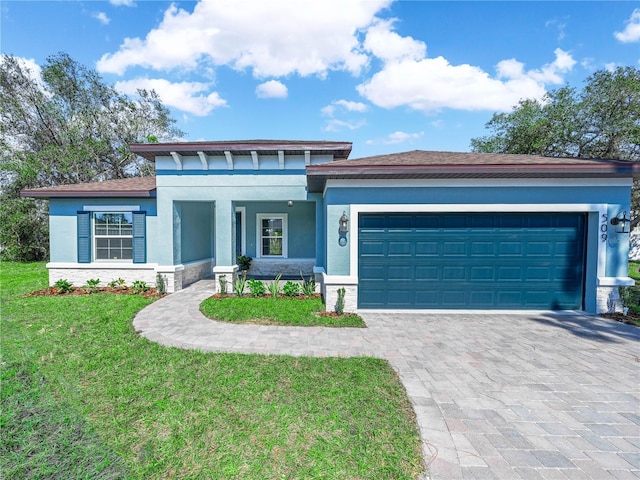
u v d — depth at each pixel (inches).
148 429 122.3
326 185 321.1
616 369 184.7
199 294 394.9
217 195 408.8
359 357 197.5
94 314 289.3
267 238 561.3
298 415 132.8
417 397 150.6
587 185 300.4
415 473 102.4
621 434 125.2
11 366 173.8
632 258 824.3
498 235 312.0
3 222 714.2
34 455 104.4
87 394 147.0
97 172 909.8
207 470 101.5
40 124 844.0
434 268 314.8
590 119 673.6
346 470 102.7
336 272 312.2
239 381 162.7
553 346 221.5
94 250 441.4
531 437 122.3
